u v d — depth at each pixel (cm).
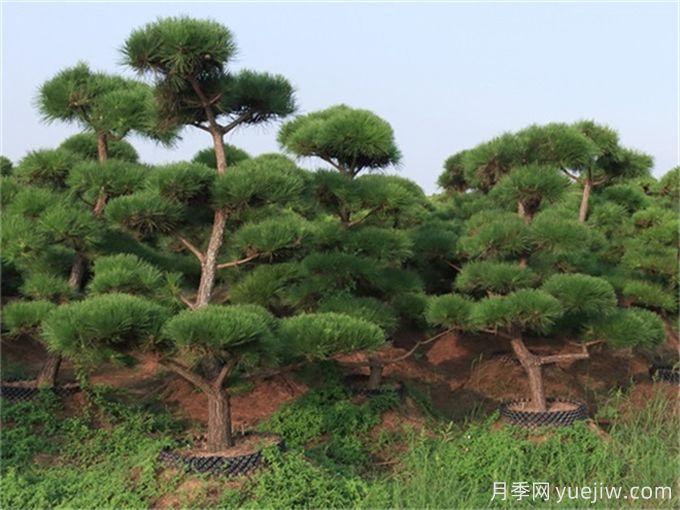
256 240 823
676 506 718
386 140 970
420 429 959
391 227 1162
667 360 1354
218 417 739
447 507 686
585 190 1384
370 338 702
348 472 782
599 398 1148
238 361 703
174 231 843
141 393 1091
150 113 913
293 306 1022
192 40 766
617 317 969
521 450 844
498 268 952
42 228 847
